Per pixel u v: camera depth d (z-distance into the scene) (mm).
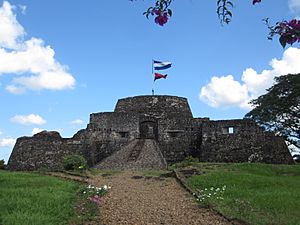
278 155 32188
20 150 34625
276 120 31578
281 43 4973
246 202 13164
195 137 36188
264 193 15188
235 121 34156
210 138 34500
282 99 30859
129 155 30797
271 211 12031
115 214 11516
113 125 35844
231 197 14438
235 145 33531
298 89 30141
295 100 30250
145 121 38250
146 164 28359
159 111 38688
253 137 33250
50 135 35781
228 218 10852
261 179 18828
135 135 36094
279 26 4969
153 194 15914
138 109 39125
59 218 10117
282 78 31562
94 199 12562
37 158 33969
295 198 14055
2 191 14062
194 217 11352
